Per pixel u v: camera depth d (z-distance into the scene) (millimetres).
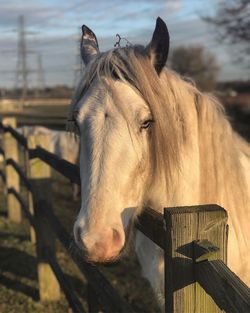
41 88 50094
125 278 4305
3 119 6508
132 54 1819
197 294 1282
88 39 2303
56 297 3918
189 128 1983
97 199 1594
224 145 2102
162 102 1776
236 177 2139
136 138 1689
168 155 1781
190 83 2191
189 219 1246
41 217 3652
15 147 6285
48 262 3674
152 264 2182
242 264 2137
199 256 1205
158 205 1947
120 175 1628
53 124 17828
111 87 1735
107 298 2219
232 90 30016
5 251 5156
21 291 4145
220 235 1263
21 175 5082
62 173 2844
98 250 1550
